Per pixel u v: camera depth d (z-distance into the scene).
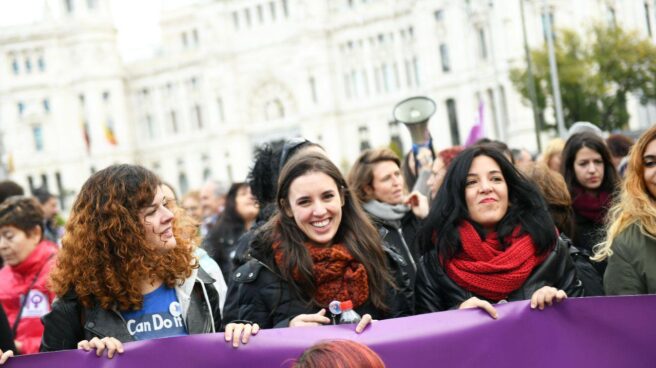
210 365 5.18
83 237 5.36
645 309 5.23
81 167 85.75
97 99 84.50
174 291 5.69
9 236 8.13
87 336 5.47
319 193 5.84
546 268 5.91
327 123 77.19
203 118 86.44
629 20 41.88
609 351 5.27
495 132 62.09
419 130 10.39
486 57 62.12
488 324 5.30
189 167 87.44
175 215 6.02
